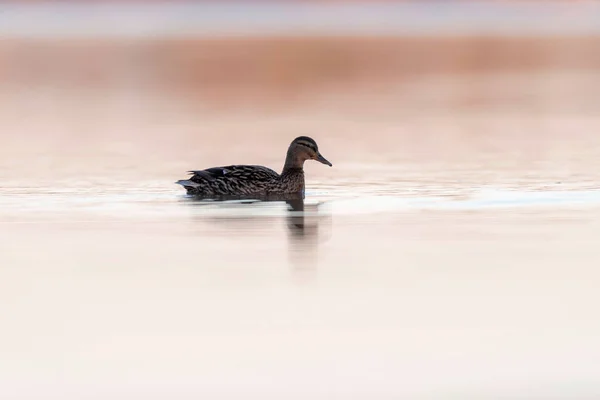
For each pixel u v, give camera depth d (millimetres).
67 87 47438
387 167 25328
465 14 107000
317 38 79750
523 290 14188
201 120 35938
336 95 44281
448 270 15195
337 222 18734
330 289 14297
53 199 21172
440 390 10891
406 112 37562
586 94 42219
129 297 13984
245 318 13102
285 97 43750
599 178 23125
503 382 11070
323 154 27891
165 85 48594
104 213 19766
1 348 12125
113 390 10977
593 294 13984
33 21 99875
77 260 15930
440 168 24969
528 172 24062
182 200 21203
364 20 101938
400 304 13625
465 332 12562
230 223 18750
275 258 16016
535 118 35031
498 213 19344
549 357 11758
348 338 12375
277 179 22016
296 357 11781
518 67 56062
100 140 30719
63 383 11133
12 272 15250
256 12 110938
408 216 19203
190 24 96500
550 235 17359
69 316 13211
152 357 11812
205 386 11047
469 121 34594
